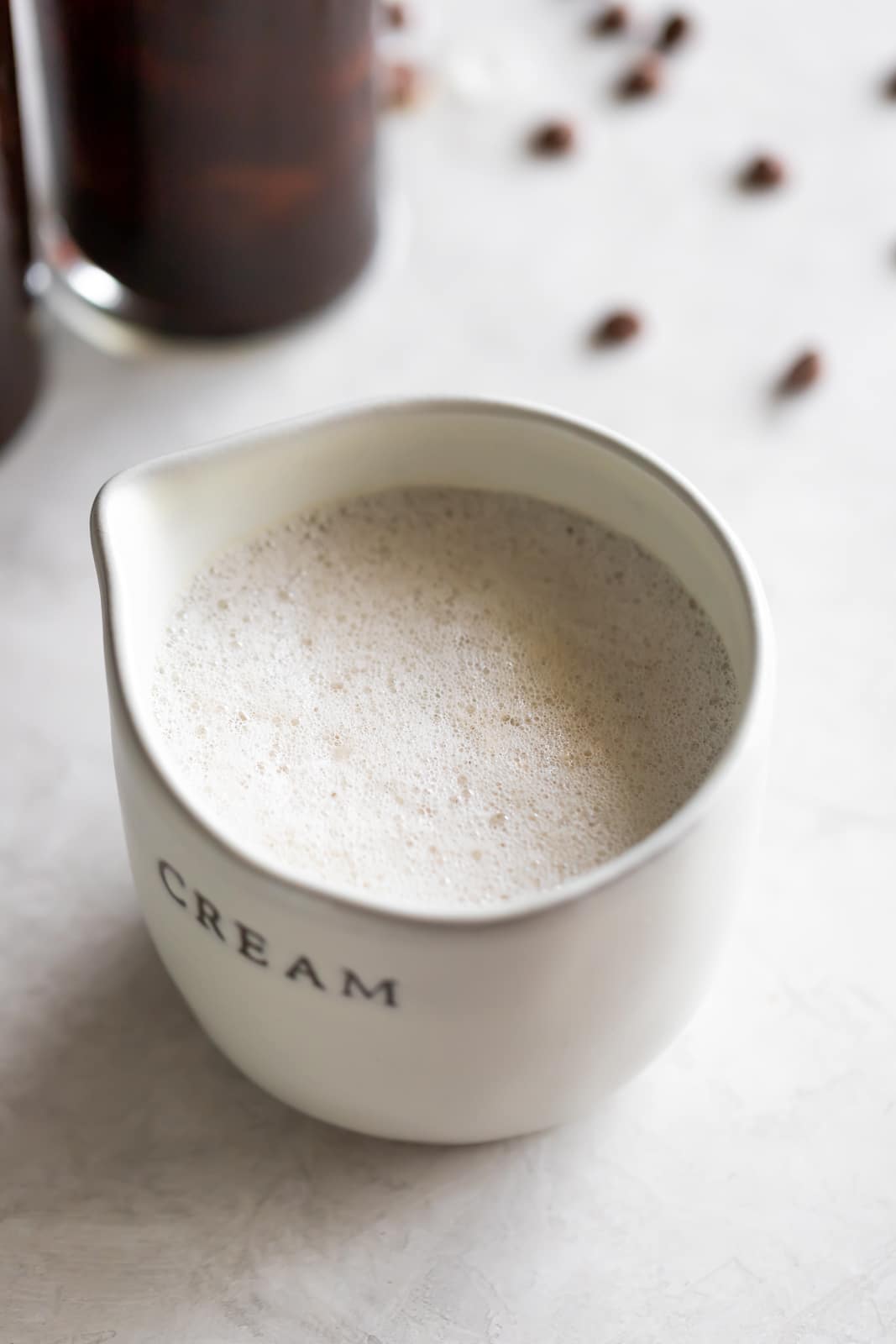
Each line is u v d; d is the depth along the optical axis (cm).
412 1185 47
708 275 60
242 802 45
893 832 51
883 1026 49
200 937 44
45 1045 49
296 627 47
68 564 54
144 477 46
